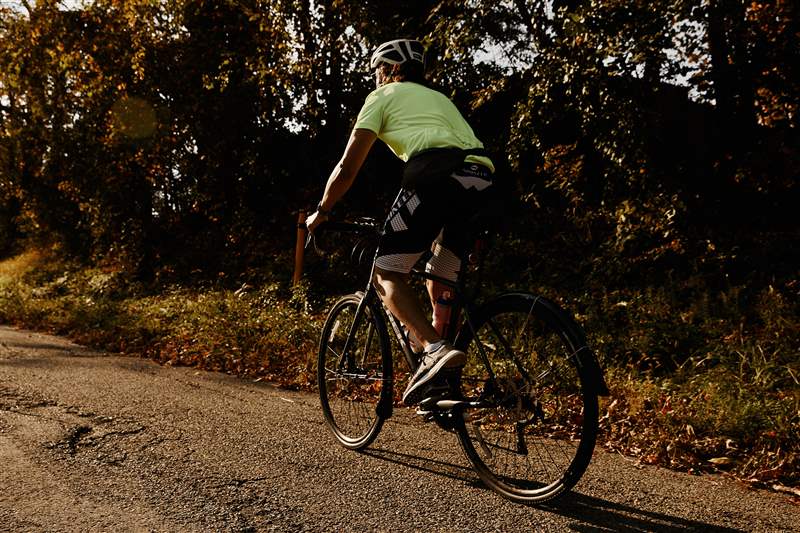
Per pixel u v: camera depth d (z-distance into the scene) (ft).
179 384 16.52
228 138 39.93
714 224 26.40
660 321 20.39
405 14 34.09
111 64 38.81
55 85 42.27
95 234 44.06
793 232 25.46
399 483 9.53
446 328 10.09
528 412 8.93
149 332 25.20
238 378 17.98
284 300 29.94
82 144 41.86
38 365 18.84
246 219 41.14
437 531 7.97
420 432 12.23
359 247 11.01
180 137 40.50
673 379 16.48
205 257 40.73
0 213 68.85
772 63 25.73
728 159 27.63
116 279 41.06
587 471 10.37
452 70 27.20
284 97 36.91
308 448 11.14
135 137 39.96
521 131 25.12
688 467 10.85
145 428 12.09
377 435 11.19
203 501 8.70
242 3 34.76
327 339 12.25
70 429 11.84
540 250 29.04
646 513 8.73
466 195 9.14
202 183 41.81
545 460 9.31
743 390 14.35
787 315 19.61
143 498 8.75
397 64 10.28
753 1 23.90
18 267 53.36
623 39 21.62
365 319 11.51
